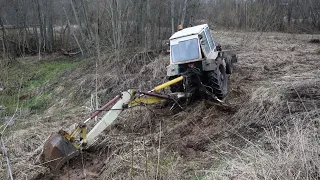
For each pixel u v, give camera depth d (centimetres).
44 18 1912
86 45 1579
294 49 1335
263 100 641
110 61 1277
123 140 621
